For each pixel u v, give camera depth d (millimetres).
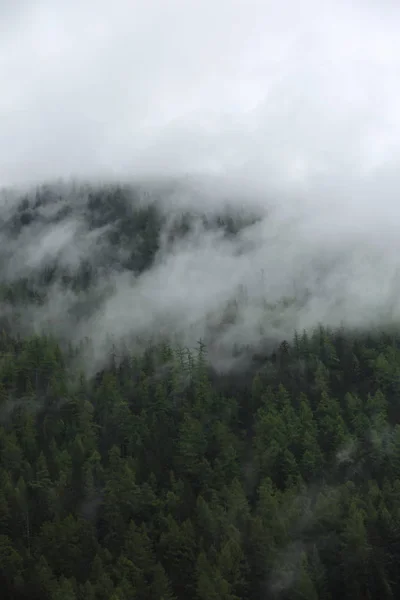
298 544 78562
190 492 91625
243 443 104688
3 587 74188
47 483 91250
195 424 102562
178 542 78500
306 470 95812
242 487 93625
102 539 85375
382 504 80062
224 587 68812
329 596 73062
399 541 76188
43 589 72188
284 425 103000
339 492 85875
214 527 81250
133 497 87875
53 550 78938
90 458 97062
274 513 81188
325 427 105688
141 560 76000
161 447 104438
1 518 83188
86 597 68500
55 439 107250
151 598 70875
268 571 74938
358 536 74625
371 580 73750
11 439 100750
